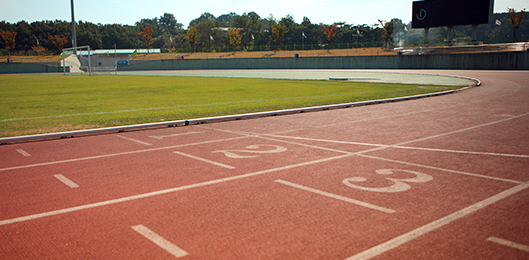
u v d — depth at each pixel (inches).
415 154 310.3
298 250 152.3
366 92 897.5
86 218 187.3
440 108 603.5
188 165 283.6
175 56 3764.8
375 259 144.4
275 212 191.0
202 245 157.9
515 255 146.6
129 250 154.6
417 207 195.0
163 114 572.4
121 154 322.0
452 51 2417.6
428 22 2413.9
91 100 811.4
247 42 5649.6
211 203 204.7
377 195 213.5
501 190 219.5
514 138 369.1
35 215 192.1
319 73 2039.9
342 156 306.3
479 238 160.6
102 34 6215.6
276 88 1060.5
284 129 439.2
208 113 577.0
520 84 1039.0
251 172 262.7
